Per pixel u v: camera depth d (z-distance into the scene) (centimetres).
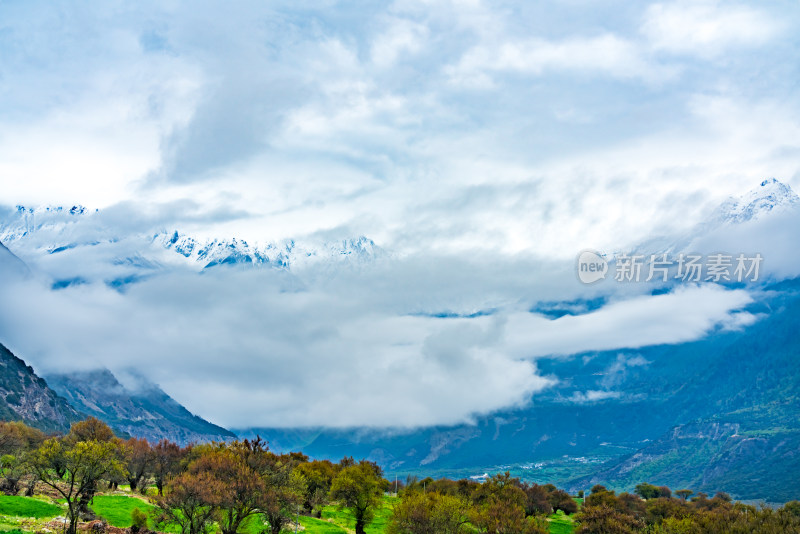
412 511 11219
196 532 8869
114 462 9462
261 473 10306
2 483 10781
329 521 14188
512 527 10931
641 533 11762
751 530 9856
